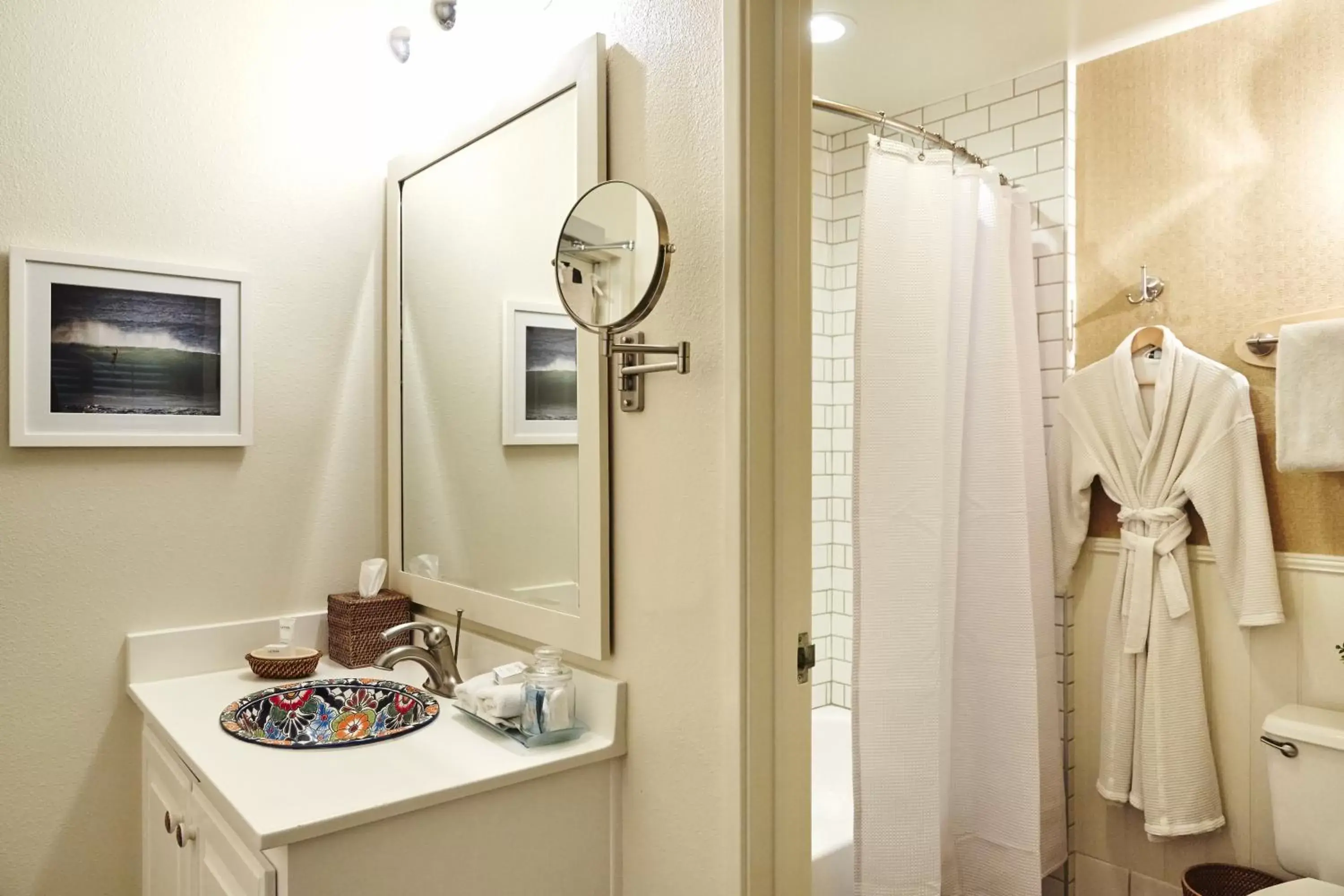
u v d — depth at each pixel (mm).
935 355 1894
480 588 1754
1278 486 2078
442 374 1883
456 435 1835
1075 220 2400
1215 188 2154
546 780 1345
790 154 1218
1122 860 2316
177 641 1795
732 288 1199
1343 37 1961
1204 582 2182
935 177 1933
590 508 1436
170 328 1781
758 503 1199
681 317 1312
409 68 2066
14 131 1619
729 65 1201
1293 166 2033
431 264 1920
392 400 2057
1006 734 2031
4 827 1637
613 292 1277
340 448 2039
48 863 1680
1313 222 2004
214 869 1308
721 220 1246
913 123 2703
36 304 1631
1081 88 2377
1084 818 2387
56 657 1681
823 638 2953
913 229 1895
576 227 1354
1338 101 1967
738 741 1201
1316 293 2000
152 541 1781
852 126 2832
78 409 1677
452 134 1832
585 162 1455
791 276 1223
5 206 1609
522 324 1629
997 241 2105
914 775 1824
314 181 1988
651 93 1367
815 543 2912
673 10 1329
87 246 1695
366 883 1160
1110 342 2342
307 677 1800
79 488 1697
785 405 1217
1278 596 2023
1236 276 2123
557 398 1526
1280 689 2066
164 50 1780
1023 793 1994
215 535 1859
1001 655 2043
